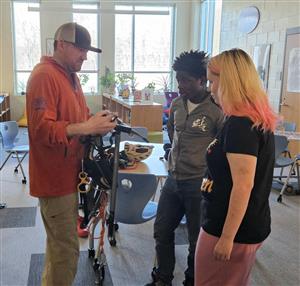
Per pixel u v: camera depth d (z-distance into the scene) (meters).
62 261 1.75
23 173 4.48
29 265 2.53
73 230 1.76
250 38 6.80
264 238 1.38
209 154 1.39
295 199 4.02
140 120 5.34
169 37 9.77
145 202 2.37
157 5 9.52
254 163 1.27
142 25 9.59
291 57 5.55
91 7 9.30
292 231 3.19
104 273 2.41
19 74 9.23
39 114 1.54
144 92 5.70
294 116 5.53
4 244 2.82
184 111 1.98
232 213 1.28
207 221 1.42
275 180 4.71
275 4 5.95
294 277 2.48
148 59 9.78
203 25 9.21
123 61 9.67
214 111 1.91
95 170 1.70
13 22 8.96
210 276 1.44
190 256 2.09
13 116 9.20
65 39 1.63
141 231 3.11
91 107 9.57
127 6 9.42
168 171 2.20
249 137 1.27
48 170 1.66
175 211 2.10
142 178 2.29
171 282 2.25
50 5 8.98
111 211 1.71
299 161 4.33
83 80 9.45
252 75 1.33
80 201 1.88
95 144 1.70
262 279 2.44
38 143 1.62
